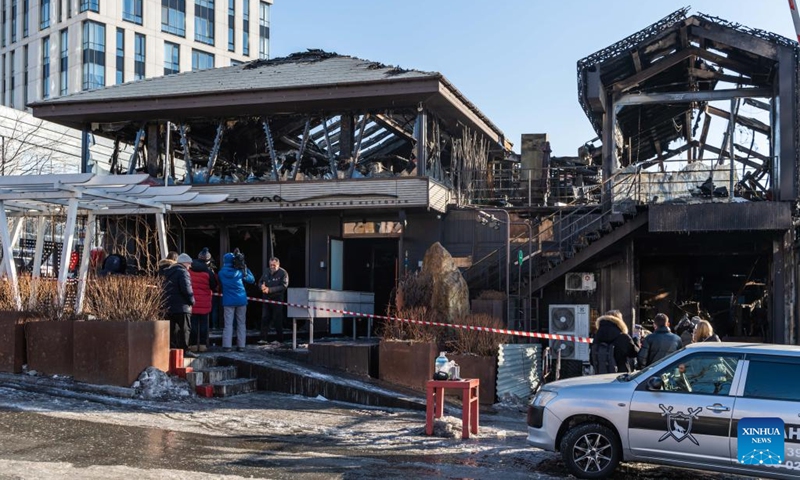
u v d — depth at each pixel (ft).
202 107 65.05
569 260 60.90
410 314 49.26
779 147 61.26
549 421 28.68
